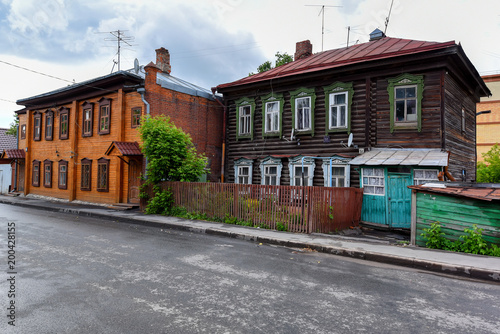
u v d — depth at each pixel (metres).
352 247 8.30
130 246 8.45
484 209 8.09
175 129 14.65
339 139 14.64
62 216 14.77
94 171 19.30
